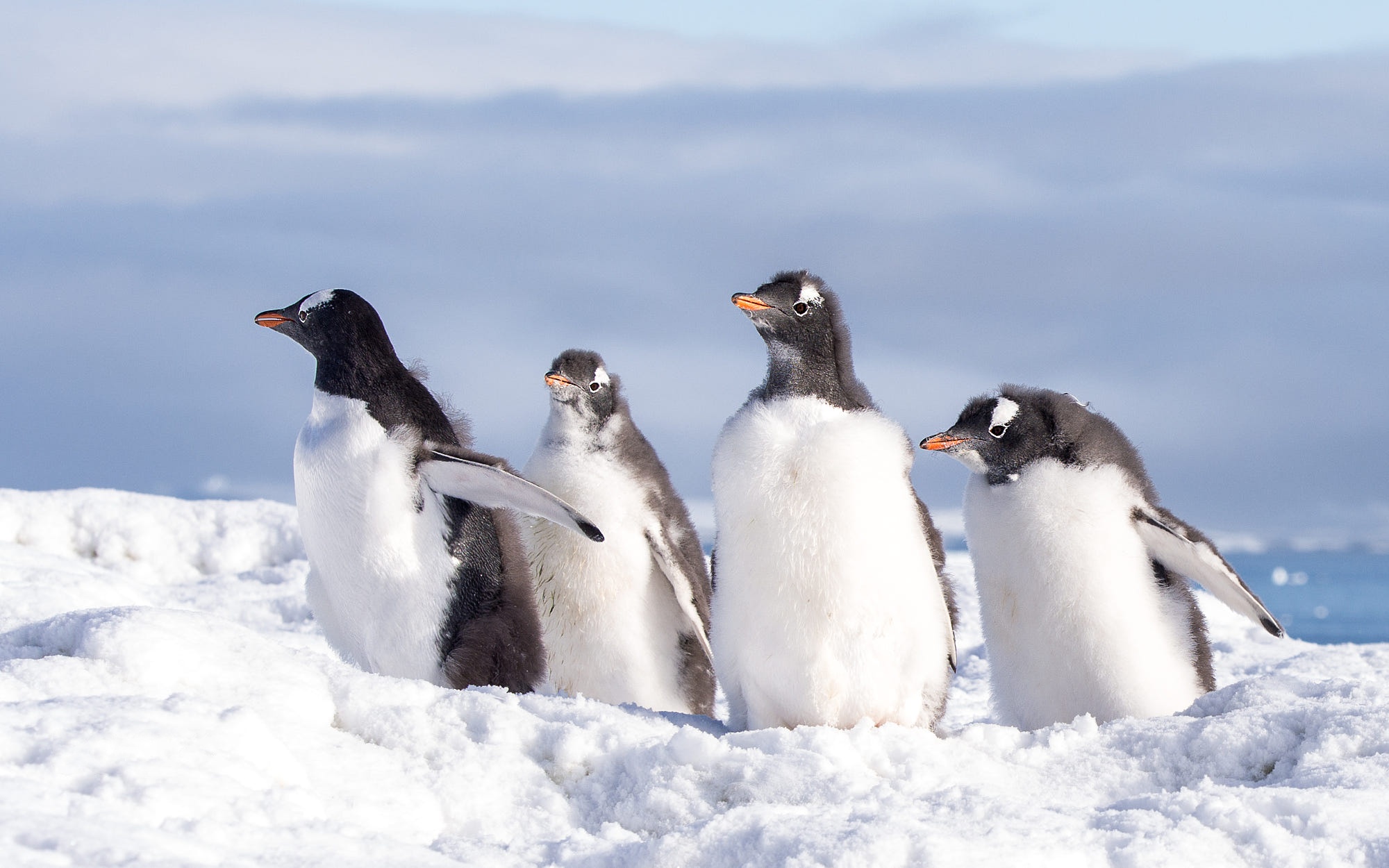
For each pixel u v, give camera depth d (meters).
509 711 8.92
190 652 8.71
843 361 10.04
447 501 11.55
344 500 11.30
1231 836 6.90
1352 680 9.86
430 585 11.40
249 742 7.47
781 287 9.81
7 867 5.36
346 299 11.70
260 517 24.34
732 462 9.66
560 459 13.38
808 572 9.41
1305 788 7.80
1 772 6.44
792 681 9.62
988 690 15.74
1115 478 11.25
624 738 8.73
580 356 13.55
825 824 6.79
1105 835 6.77
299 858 6.13
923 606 9.66
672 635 13.70
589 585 13.20
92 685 8.21
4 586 14.12
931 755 8.65
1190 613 11.92
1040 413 11.40
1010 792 8.09
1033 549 11.20
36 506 23.70
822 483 9.38
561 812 8.12
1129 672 11.09
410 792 7.89
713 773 8.20
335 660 9.62
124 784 6.53
